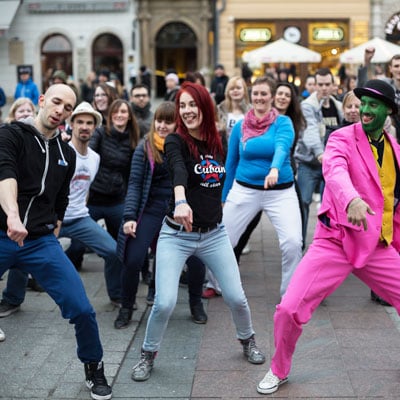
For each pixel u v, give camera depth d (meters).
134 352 5.10
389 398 4.28
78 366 4.82
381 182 4.25
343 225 4.20
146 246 5.50
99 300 6.27
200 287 5.65
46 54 29.84
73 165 4.52
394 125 6.82
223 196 6.34
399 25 24.91
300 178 7.27
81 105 5.92
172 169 4.46
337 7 28.66
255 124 5.89
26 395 4.38
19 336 5.38
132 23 29.42
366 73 8.39
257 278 6.90
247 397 4.33
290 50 19.58
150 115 8.11
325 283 4.29
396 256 4.36
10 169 4.03
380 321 5.64
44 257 4.24
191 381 4.57
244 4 28.78
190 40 29.98
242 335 4.84
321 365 4.79
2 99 16.48
